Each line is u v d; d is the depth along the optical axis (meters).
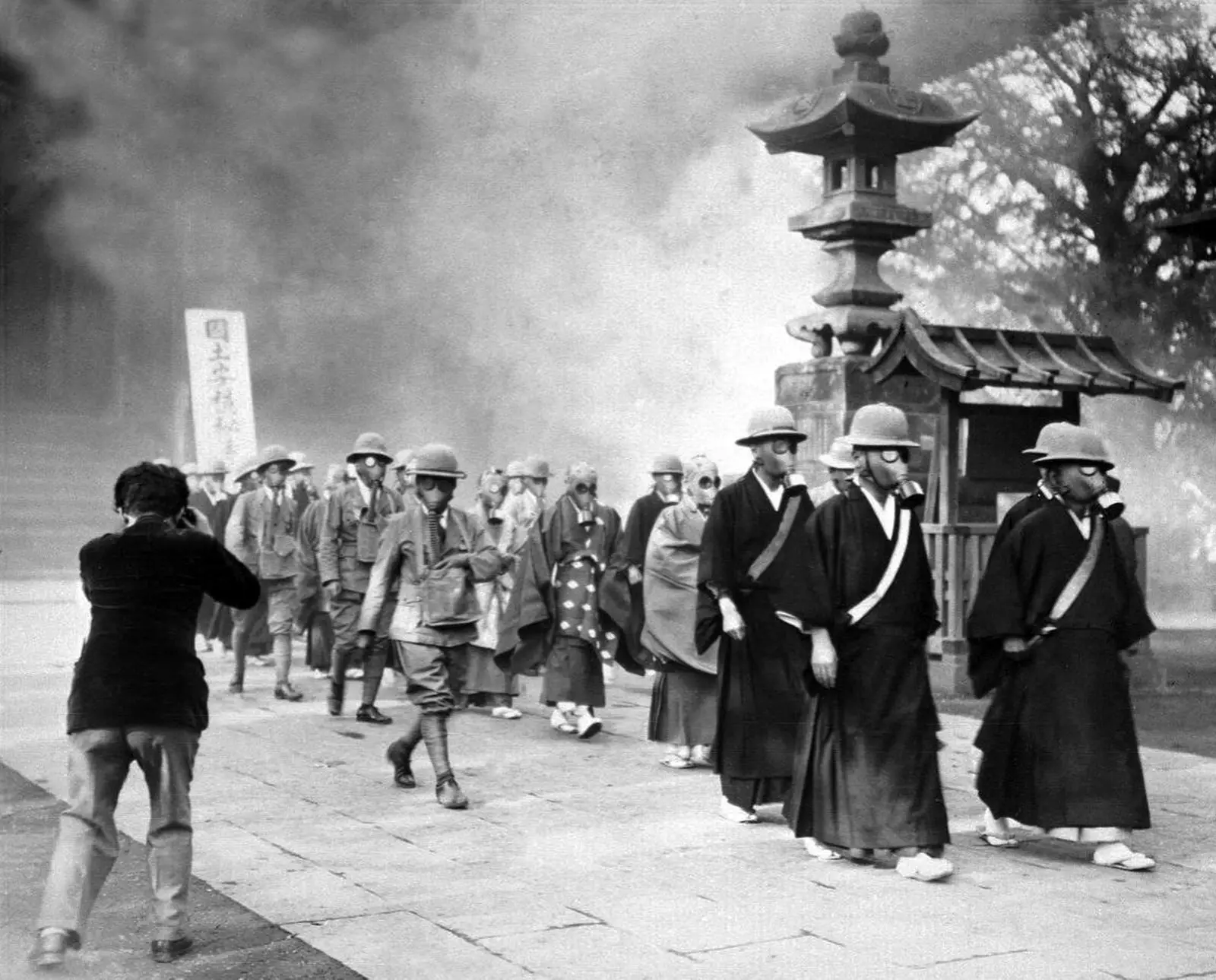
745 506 8.20
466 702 12.66
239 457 25.58
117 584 5.73
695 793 8.98
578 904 6.40
